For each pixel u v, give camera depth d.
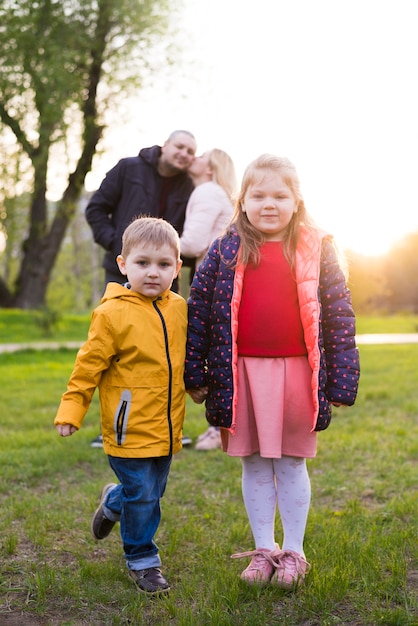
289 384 2.58
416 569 2.68
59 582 2.59
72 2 18.92
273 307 2.61
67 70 18.80
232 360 2.55
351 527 3.21
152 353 2.51
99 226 4.43
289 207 2.61
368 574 2.58
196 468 4.33
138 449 2.50
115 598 2.48
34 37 18.28
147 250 2.52
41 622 2.33
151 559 2.59
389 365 10.46
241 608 2.37
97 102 20.72
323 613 2.31
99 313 2.52
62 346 13.42
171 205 4.45
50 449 4.78
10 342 16.19
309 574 2.56
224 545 3.00
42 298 23.81
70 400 2.51
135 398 2.50
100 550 3.00
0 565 2.79
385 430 5.40
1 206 21.14
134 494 2.54
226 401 2.54
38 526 3.21
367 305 42.91
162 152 4.36
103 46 19.98
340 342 2.61
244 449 2.61
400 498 3.62
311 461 4.43
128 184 4.37
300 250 2.63
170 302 2.64
